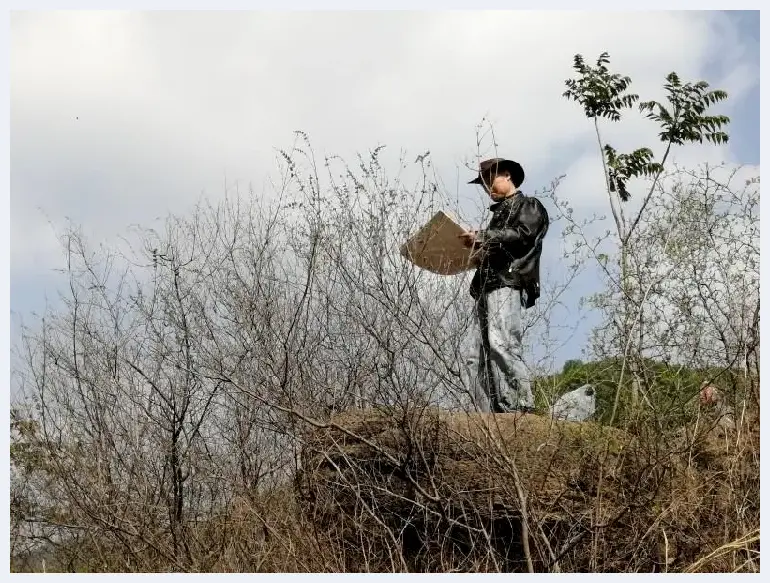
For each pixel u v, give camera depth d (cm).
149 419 615
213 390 607
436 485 507
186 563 561
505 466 475
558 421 515
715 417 535
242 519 557
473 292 577
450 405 519
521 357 557
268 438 582
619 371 545
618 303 553
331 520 527
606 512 485
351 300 532
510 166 612
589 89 852
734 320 544
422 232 522
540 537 484
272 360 553
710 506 495
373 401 518
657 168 817
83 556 613
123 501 590
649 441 498
